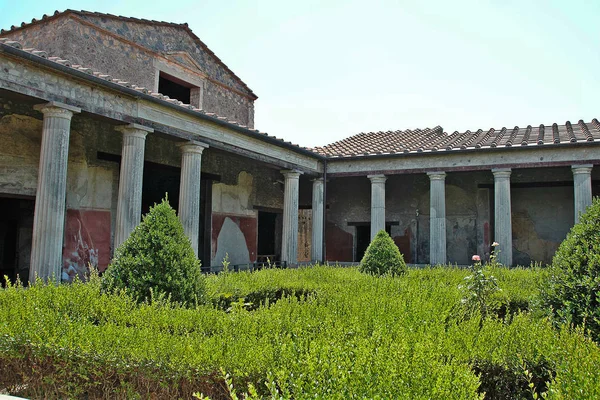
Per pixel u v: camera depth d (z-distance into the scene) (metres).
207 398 2.54
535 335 3.70
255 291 6.82
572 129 14.62
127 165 9.36
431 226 14.21
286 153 14.20
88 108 8.48
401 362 2.93
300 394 2.62
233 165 15.76
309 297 5.99
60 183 7.95
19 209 11.67
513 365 3.38
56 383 3.71
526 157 13.16
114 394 3.52
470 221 16.23
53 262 7.79
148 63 13.02
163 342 3.59
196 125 10.96
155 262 5.45
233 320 4.32
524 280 7.48
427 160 14.41
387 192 17.56
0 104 9.22
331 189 18.39
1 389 3.93
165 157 12.80
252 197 16.56
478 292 5.88
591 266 4.35
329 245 18.20
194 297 5.46
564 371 2.93
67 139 8.12
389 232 17.42
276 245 18.22
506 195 13.33
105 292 5.33
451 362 3.16
